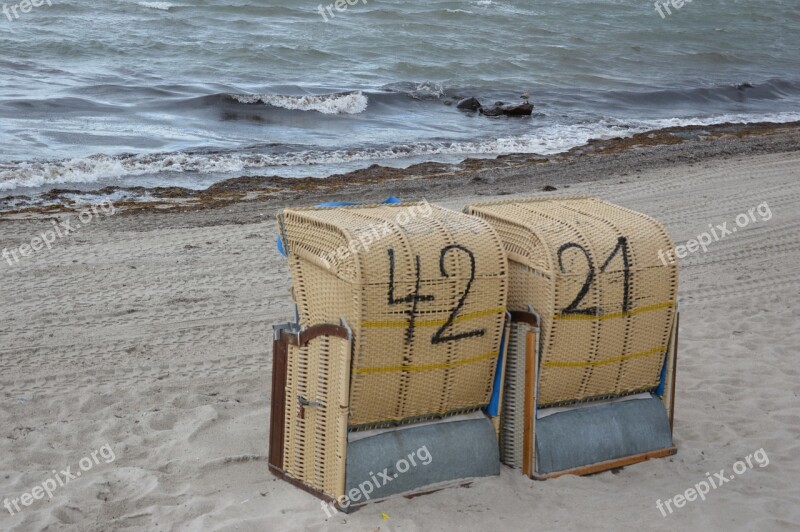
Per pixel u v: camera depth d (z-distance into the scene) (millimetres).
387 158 18938
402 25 39188
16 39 29797
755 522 5203
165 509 5184
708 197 14570
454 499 5320
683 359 7875
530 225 5539
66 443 6082
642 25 47281
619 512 5289
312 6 41500
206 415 6516
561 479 5574
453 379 5355
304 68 29906
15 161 16312
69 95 22938
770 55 41281
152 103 22797
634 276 5598
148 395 6969
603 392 5824
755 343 8289
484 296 5285
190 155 17734
